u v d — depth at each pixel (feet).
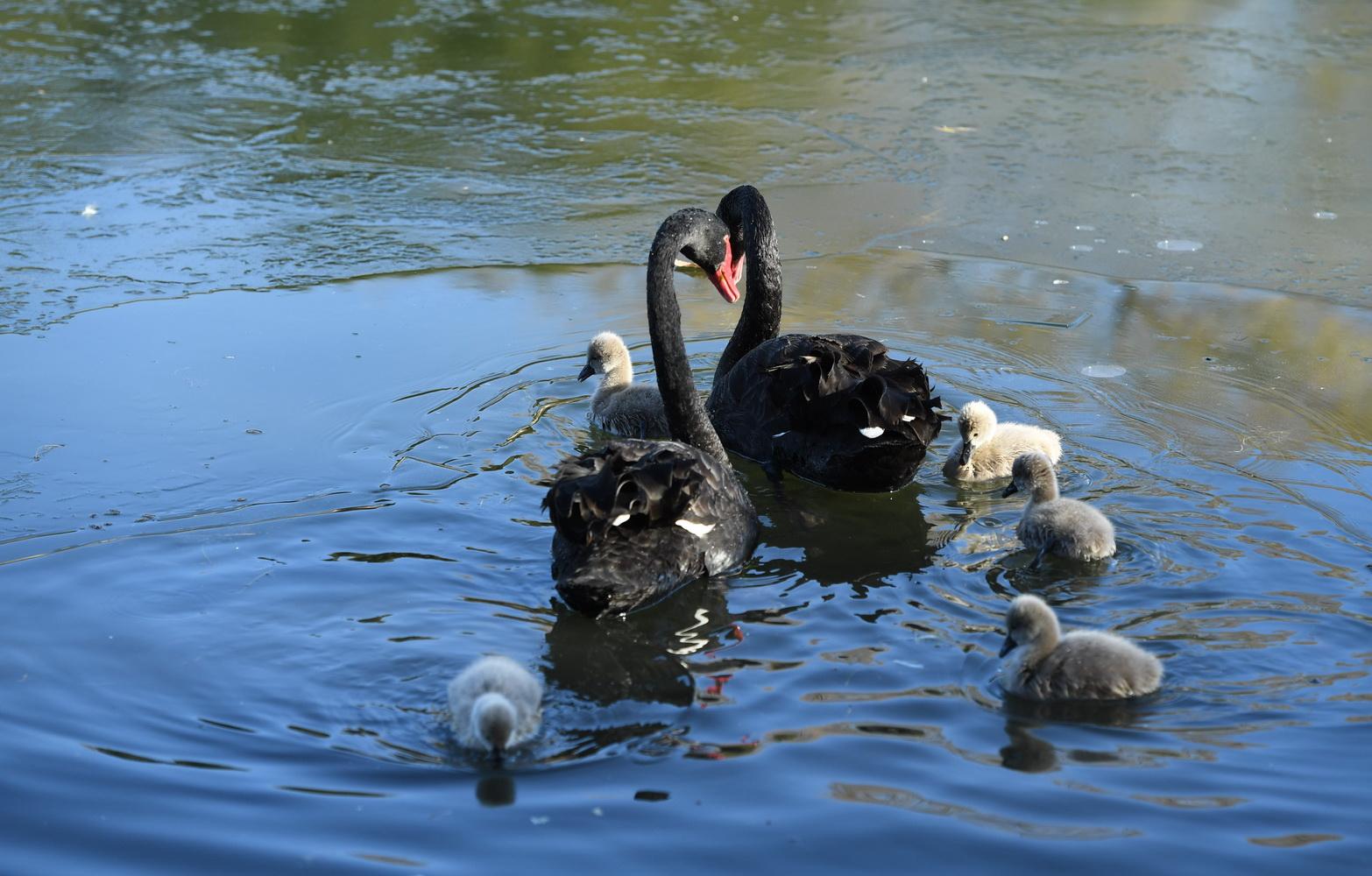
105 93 34.06
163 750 18.13
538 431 22.03
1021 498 21.16
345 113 33.06
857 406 20.63
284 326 23.91
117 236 26.05
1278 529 20.24
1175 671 18.71
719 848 17.37
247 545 20.15
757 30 40.47
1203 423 21.94
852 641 19.10
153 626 19.26
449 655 18.99
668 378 21.02
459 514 20.62
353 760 18.06
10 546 20.10
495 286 25.04
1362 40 39.06
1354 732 18.15
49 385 22.57
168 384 22.66
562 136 31.71
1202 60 37.27
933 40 39.32
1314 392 22.52
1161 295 24.68
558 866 17.26
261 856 17.35
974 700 18.48
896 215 26.96
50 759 18.02
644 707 18.47
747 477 21.50
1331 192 28.12
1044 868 17.21
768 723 18.31
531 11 42.19
